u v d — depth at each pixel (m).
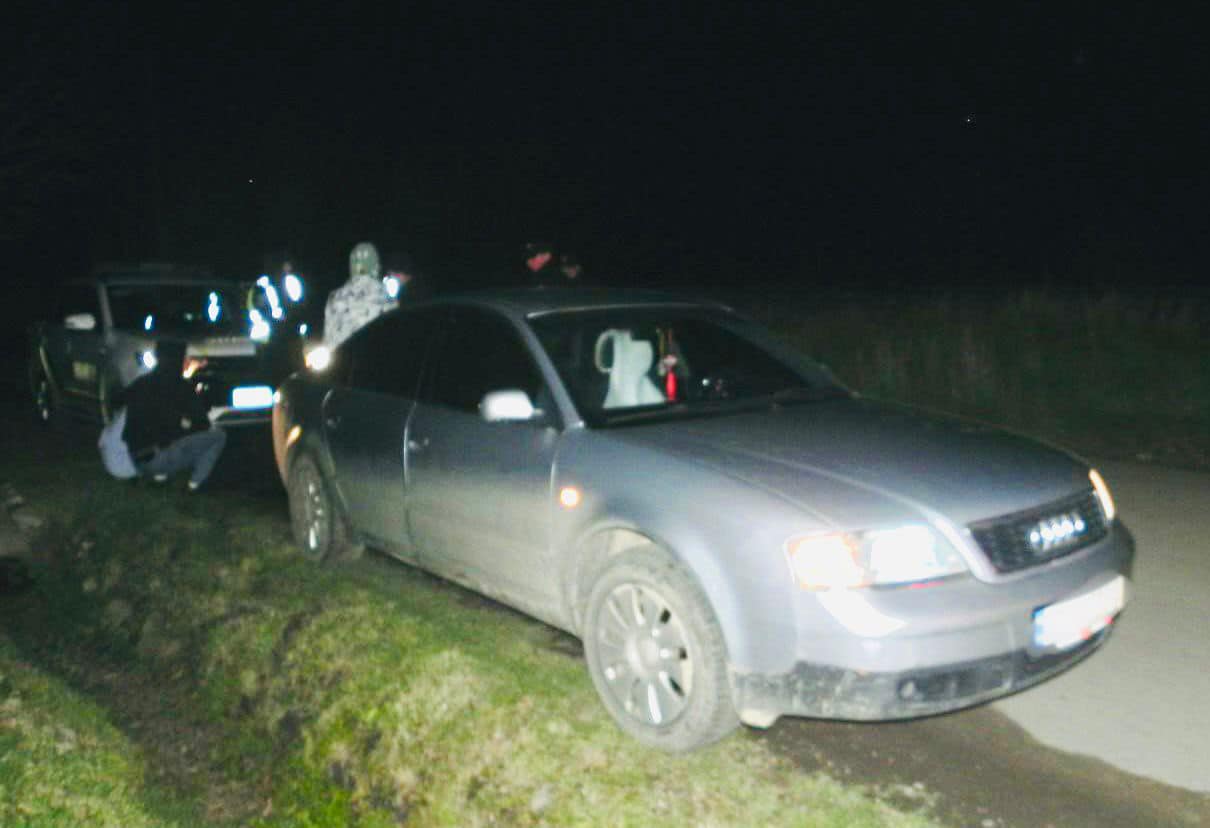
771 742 4.65
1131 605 5.97
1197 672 5.14
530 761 4.46
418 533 5.91
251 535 7.60
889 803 4.17
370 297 8.50
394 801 4.63
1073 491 4.53
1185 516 7.58
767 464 4.45
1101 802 4.13
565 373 5.20
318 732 5.14
